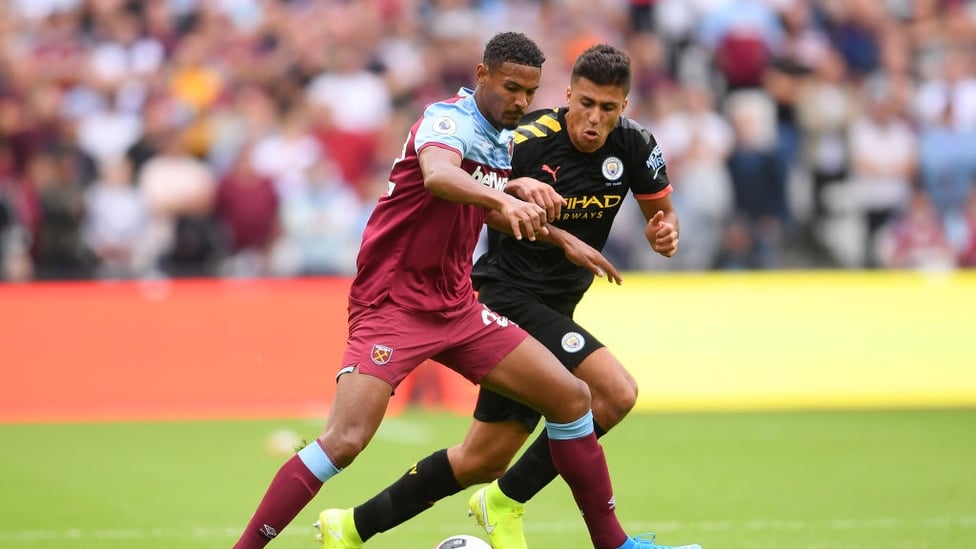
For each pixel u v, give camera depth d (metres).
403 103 54.91
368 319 18.73
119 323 41.88
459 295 19.11
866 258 54.03
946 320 45.50
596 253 19.44
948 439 37.75
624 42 58.56
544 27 58.81
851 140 55.19
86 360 41.47
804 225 54.12
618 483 30.89
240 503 28.05
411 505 20.47
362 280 18.97
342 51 56.09
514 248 21.45
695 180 52.28
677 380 44.22
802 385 44.66
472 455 20.45
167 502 28.12
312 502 28.11
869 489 30.02
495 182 18.83
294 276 49.91
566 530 25.27
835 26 59.81
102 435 37.78
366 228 19.08
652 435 38.62
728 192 52.66
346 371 18.53
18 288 41.66
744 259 51.59
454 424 39.72
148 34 56.62
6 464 32.94
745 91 56.03
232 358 42.09
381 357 18.45
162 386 41.62
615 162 21.14
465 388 43.00
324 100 54.44
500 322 19.23
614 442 37.31
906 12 61.38
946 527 25.44
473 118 18.28
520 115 18.44
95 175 51.06
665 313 44.81
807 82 56.25
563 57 58.06
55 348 41.38
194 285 42.59
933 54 60.53
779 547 23.61
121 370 41.56
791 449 36.06
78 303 41.84
